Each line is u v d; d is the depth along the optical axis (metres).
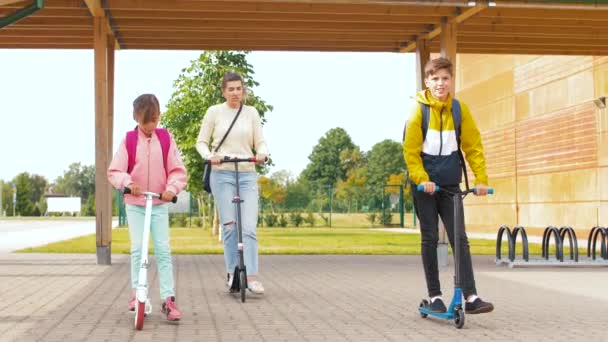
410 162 6.45
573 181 23.94
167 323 6.41
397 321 6.57
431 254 6.58
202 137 8.25
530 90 26.66
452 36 13.38
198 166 22.16
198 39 14.99
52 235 26.80
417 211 6.63
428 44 14.64
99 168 12.37
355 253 16.00
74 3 12.30
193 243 20.92
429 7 12.93
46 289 8.85
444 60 6.48
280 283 9.73
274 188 43.12
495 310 7.32
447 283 9.89
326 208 43.59
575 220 23.83
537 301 8.03
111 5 12.38
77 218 68.81
